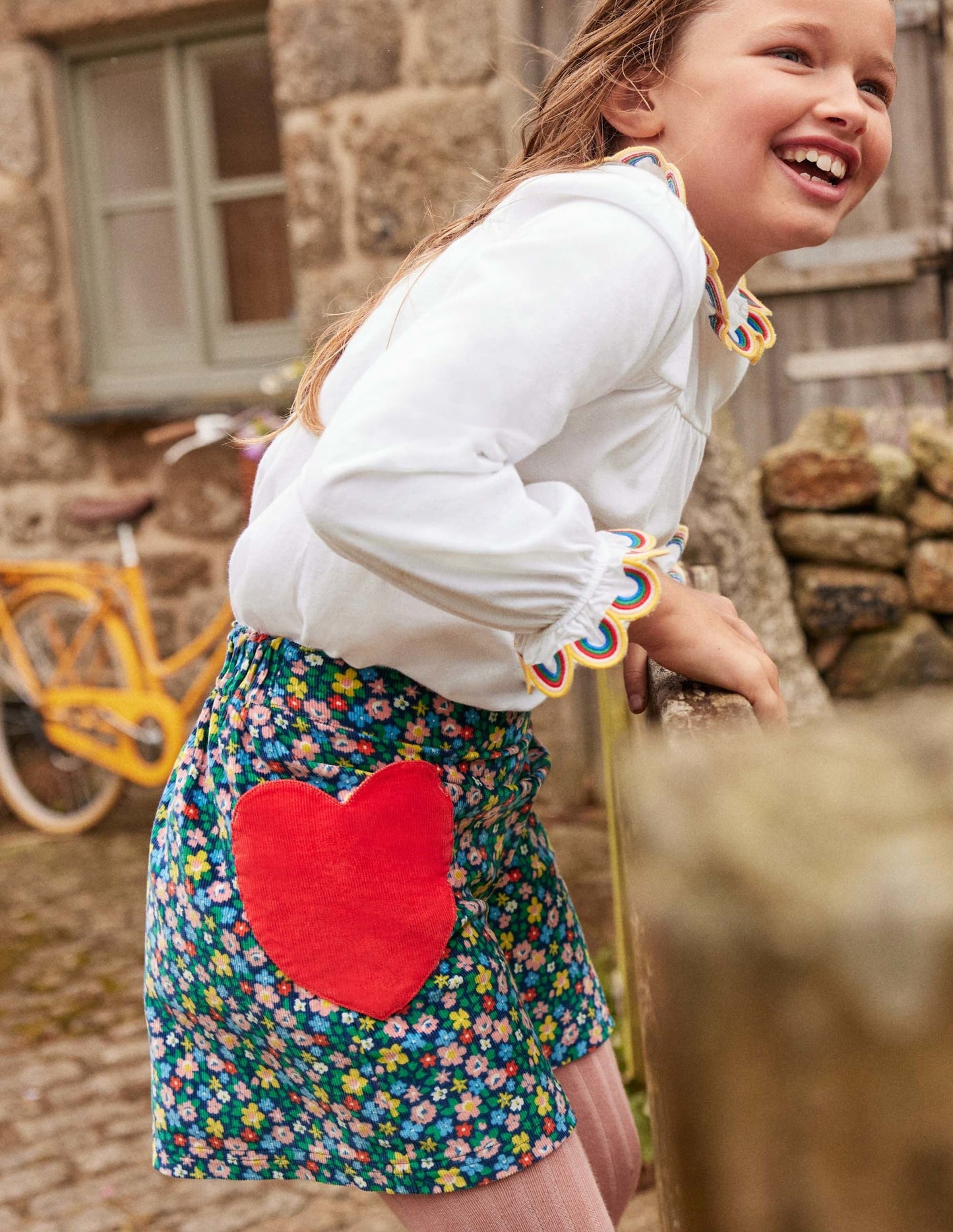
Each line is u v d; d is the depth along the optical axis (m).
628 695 1.18
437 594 0.85
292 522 0.94
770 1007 0.27
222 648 4.32
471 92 4.05
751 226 0.97
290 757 0.96
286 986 0.94
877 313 4.15
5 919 3.59
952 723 0.30
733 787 0.29
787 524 3.70
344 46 4.14
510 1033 0.96
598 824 4.00
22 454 4.91
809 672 3.49
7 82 4.79
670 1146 0.41
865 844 0.27
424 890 0.94
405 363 0.82
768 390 4.25
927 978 0.25
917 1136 0.26
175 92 4.79
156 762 4.32
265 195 4.84
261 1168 1.04
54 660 4.73
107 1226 2.13
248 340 4.91
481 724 1.00
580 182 0.87
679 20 0.96
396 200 4.16
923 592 3.64
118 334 5.05
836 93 0.92
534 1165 0.95
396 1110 0.93
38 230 4.84
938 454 3.63
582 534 0.87
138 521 4.35
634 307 0.84
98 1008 3.00
